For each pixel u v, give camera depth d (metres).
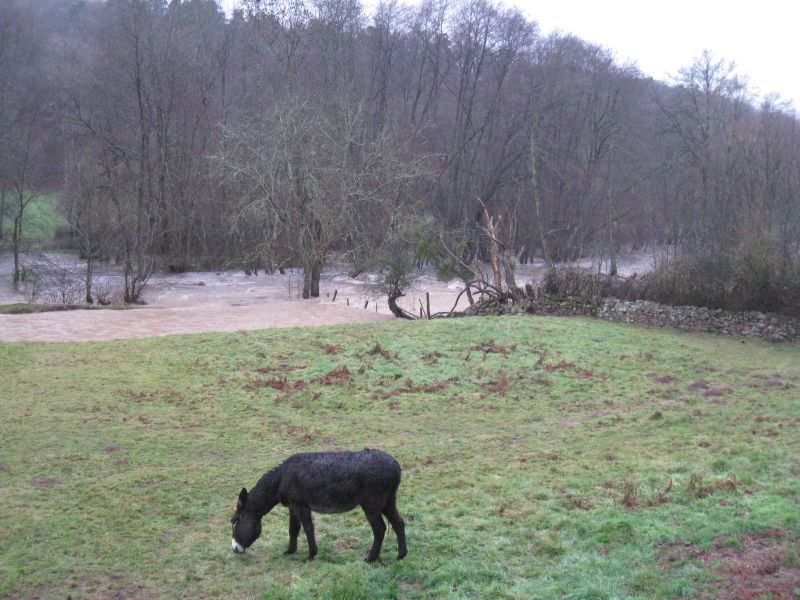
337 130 44.41
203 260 57.50
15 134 54.19
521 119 64.31
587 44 68.12
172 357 20.52
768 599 6.82
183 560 8.88
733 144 40.84
